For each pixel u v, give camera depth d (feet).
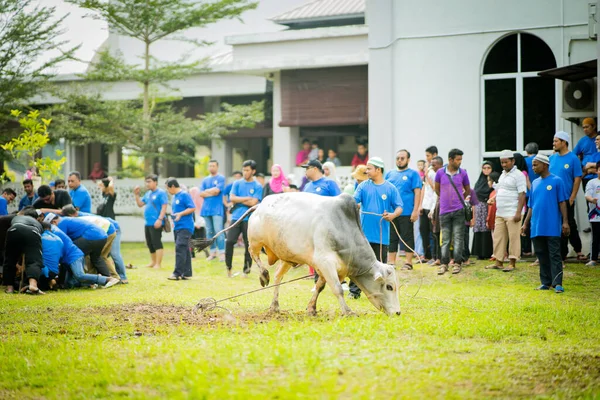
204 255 68.39
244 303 39.40
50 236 46.29
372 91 64.23
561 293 40.86
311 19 89.56
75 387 22.04
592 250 49.06
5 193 64.34
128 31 88.53
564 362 24.16
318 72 83.56
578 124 58.08
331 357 23.75
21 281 45.78
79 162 103.40
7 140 82.17
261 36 84.94
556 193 41.52
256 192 53.88
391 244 49.34
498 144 60.23
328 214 33.17
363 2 90.02
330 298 40.86
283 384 21.17
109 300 40.96
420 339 27.17
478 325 29.89
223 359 23.68
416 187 48.32
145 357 25.07
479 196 53.67
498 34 59.72
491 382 21.68
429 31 61.41
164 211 58.44
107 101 87.15
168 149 96.22
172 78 85.71
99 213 62.95
